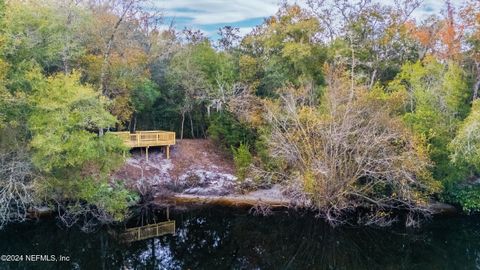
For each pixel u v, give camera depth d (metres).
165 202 20.12
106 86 20.14
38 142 12.81
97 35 20.22
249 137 24.27
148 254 14.30
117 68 20.42
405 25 27.73
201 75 25.31
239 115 23.20
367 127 15.75
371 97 16.55
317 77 24.89
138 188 19.89
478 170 17.03
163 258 13.94
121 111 21.30
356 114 15.94
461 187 18.30
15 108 13.84
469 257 13.92
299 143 17.00
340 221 16.73
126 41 22.05
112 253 14.26
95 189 14.80
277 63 25.36
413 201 16.53
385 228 16.59
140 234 16.39
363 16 27.48
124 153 17.20
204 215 19.17
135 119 26.19
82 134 13.79
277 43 25.95
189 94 25.42
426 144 17.14
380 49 27.20
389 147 15.55
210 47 27.92
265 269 13.03
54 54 16.39
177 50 26.53
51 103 13.16
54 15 16.70
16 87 14.06
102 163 15.40
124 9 22.38
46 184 14.14
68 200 15.98
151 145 22.05
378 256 14.29
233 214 19.19
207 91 24.56
